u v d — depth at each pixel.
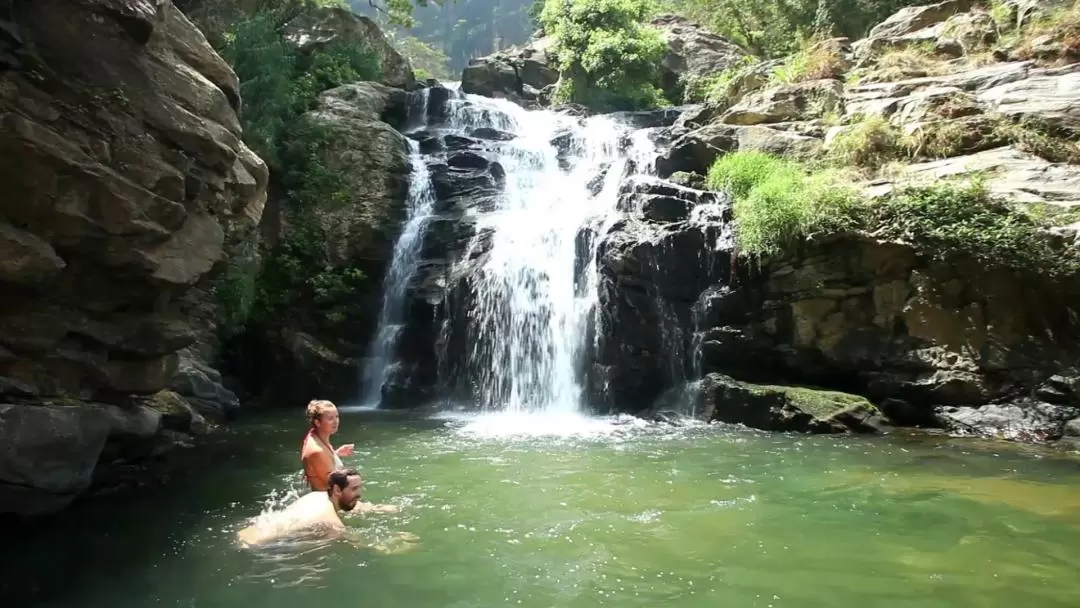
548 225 15.50
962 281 11.40
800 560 5.30
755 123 17.25
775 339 12.87
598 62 24.83
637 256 13.61
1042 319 10.98
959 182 11.89
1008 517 6.36
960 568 5.10
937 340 11.53
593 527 6.12
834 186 12.67
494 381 14.74
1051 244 10.70
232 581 4.92
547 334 14.42
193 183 6.93
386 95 21.80
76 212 5.77
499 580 4.93
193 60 7.29
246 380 15.87
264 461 9.02
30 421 6.20
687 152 17.14
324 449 6.79
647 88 25.52
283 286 16.39
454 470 8.34
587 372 13.86
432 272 16.14
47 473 6.32
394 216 17.75
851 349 12.21
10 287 5.82
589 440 10.40
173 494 7.33
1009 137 13.03
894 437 10.59
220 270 8.45
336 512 6.23
